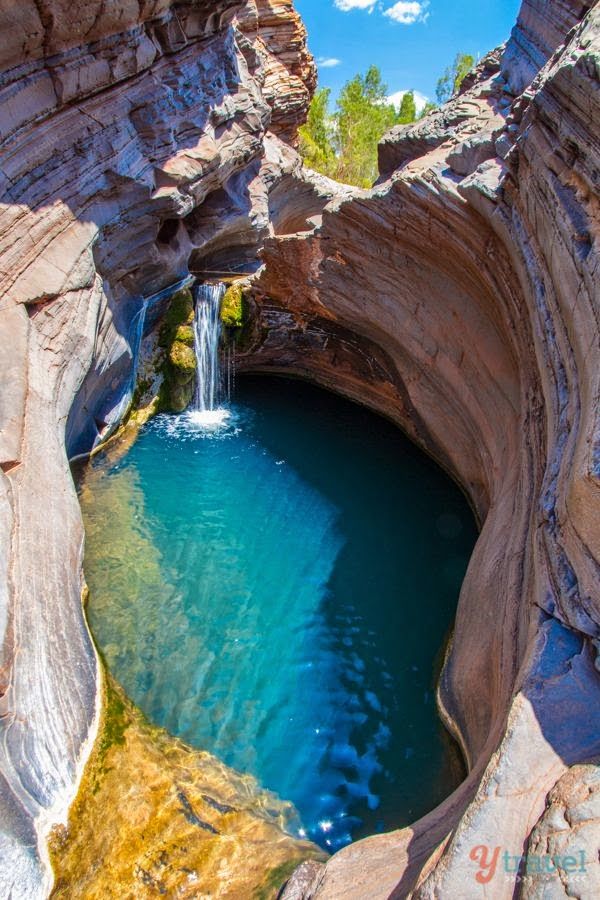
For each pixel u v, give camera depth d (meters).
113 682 8.23
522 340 8.40
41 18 8.98
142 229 13.38
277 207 22.83
